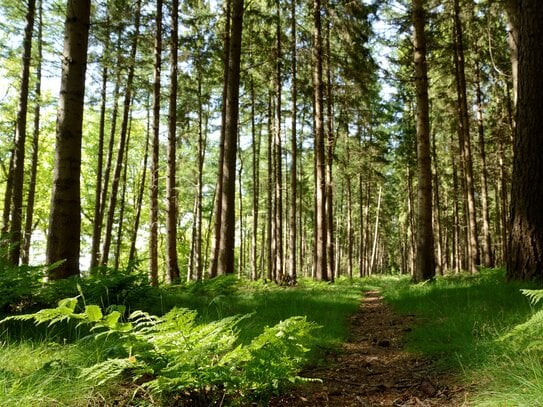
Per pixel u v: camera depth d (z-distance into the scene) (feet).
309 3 59.77
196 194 88.38
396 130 99.14
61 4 53.47
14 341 12.75
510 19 43.01
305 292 38.47
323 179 58.80
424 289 33.73
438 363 14.12
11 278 16.76
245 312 22.20
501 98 72.13
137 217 75.61
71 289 18.01
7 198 55.93
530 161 24.54
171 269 43.19
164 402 9.65
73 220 21.20
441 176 107.24
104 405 9.37
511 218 25.40
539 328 11.10
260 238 175.11
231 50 40.11
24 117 48.16
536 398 8.75
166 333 9.74
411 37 61.67
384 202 152.76
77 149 21.58
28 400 8.53
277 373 10.22
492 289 23.49
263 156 110.63
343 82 63.52
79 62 21.89
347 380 13.57
